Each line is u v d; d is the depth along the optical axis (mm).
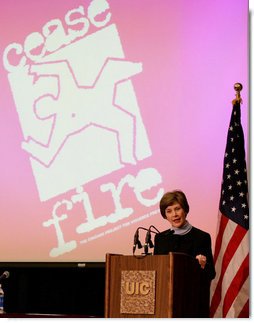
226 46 9641
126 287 6754
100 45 10297
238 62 9547
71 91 10344
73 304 9906
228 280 8375
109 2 10320
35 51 10586
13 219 10320
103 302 9781
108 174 9977
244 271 8359
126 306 6730
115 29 10242
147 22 10094
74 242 9977
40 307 10039
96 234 9891
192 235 7781
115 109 10094
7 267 10211
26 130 10469
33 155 10375
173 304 6496
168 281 6586
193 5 9883
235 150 8750
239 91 8930
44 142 10359
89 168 10078
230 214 8547
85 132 10188
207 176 9523
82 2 10469
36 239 10172
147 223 9680
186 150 9656
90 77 10281
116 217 9828
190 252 7699
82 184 10070
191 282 6832
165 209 7867
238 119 8852
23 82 10570
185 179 9602
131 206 9781
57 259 10023
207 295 7320
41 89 10484
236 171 8680
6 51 10703
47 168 10281
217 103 9602
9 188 10406
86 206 10000
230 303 8297
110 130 10070
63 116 10328
